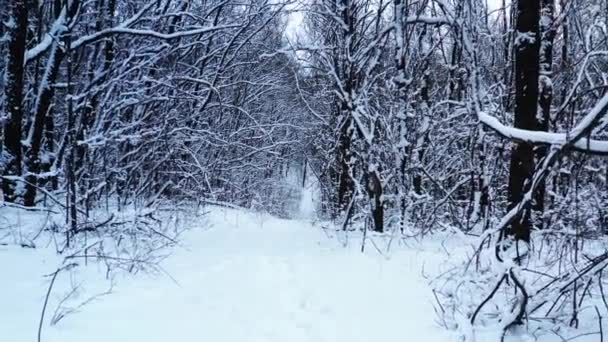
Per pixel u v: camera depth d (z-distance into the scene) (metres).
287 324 4.68
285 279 6.25
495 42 11.05
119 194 10.41
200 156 13.94
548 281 5.20
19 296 4.67
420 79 11.56
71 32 9.02
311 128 18.36
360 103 10.46
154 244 7.39
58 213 7.69
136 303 4.86
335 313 5.08
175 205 11.26
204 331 4.33
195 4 12.60
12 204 7.65
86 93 8.51
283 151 23.62
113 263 6.02
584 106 9.21
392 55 11.93
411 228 9.65
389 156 10.55
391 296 5.63
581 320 4.59
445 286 5.71
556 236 6.28
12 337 3.73
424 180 13.22
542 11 8.33
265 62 17.27
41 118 8.97
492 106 9.77
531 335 4.34
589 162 7.68
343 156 12.86
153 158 10.94
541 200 7.69
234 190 18.44
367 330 4.65
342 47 11.57
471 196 10.33
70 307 4.51
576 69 9.93
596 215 7.11
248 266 6.86
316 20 13.41
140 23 10.83
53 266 5.76
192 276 6.11
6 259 5.86
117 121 9.14
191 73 12.42
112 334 4.04
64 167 9.18
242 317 4.78
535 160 6.87
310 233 10.36
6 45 9.38
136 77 10.44
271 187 24.91
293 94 21.80
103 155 9.27
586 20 11.09
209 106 12.29
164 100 10.42
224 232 10.26
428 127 10.98
